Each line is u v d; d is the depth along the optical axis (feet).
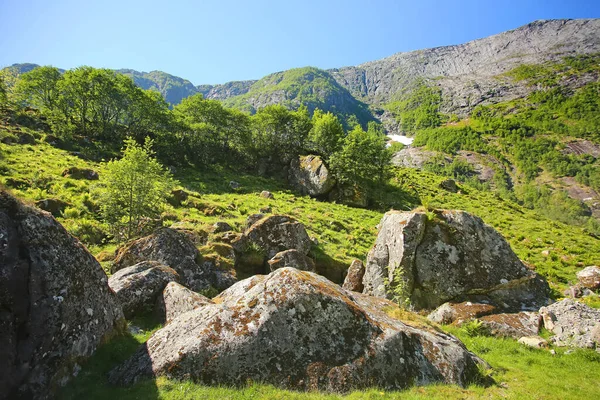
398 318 37.99
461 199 211.20
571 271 91.56
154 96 247.09
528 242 124.57
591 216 501.15
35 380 22.90
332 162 204.54
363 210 173.17
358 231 123.54
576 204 513.45
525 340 41.65
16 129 167.43
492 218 169.48
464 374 30.32
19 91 198.29
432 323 39.50
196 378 25.61
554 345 40.63
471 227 56.44
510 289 53.36
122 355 30.78
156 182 83.15
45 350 24.04
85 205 94.12
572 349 38.70
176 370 25.79
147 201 78.33
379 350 28.99
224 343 27.17
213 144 231.30
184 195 120.47
